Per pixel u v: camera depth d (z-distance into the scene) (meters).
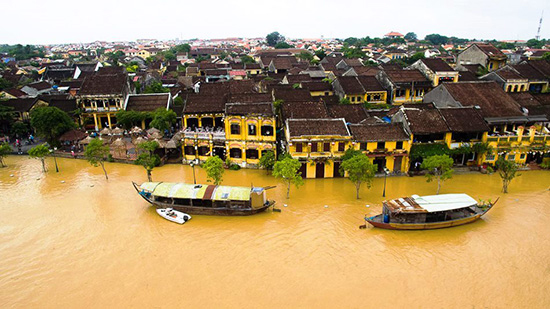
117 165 53.44
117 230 34.59
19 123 64.00
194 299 25.50
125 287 26.81
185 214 36.41
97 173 50.03
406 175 48.00
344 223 35.56
